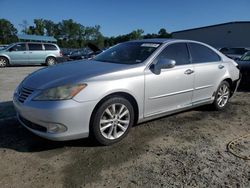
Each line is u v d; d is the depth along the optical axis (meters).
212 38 37.12
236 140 4.25
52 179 3.06
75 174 3.17
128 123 4.10
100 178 3.11
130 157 3.60
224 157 3.65
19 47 17.86
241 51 18.05
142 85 4.13
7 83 9.41
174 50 4.77
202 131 4.59
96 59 4.92
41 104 3.47
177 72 4.63
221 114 5.58
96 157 3.57
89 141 4.01
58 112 3.42
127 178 3.12
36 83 3.75
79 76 3.75
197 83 5.05
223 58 5.80
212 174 3.22
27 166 3.32
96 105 3.69
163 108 4.55
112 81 3.82
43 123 3.50
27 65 18.94
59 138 3.51
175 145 4.00
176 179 3.11
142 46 4.77
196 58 5.12
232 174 3.23
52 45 19.00
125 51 4.83
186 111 5.69
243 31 33.66
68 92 3.51
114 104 3.86
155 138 4.23
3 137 4.12
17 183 2.98
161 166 3.39
